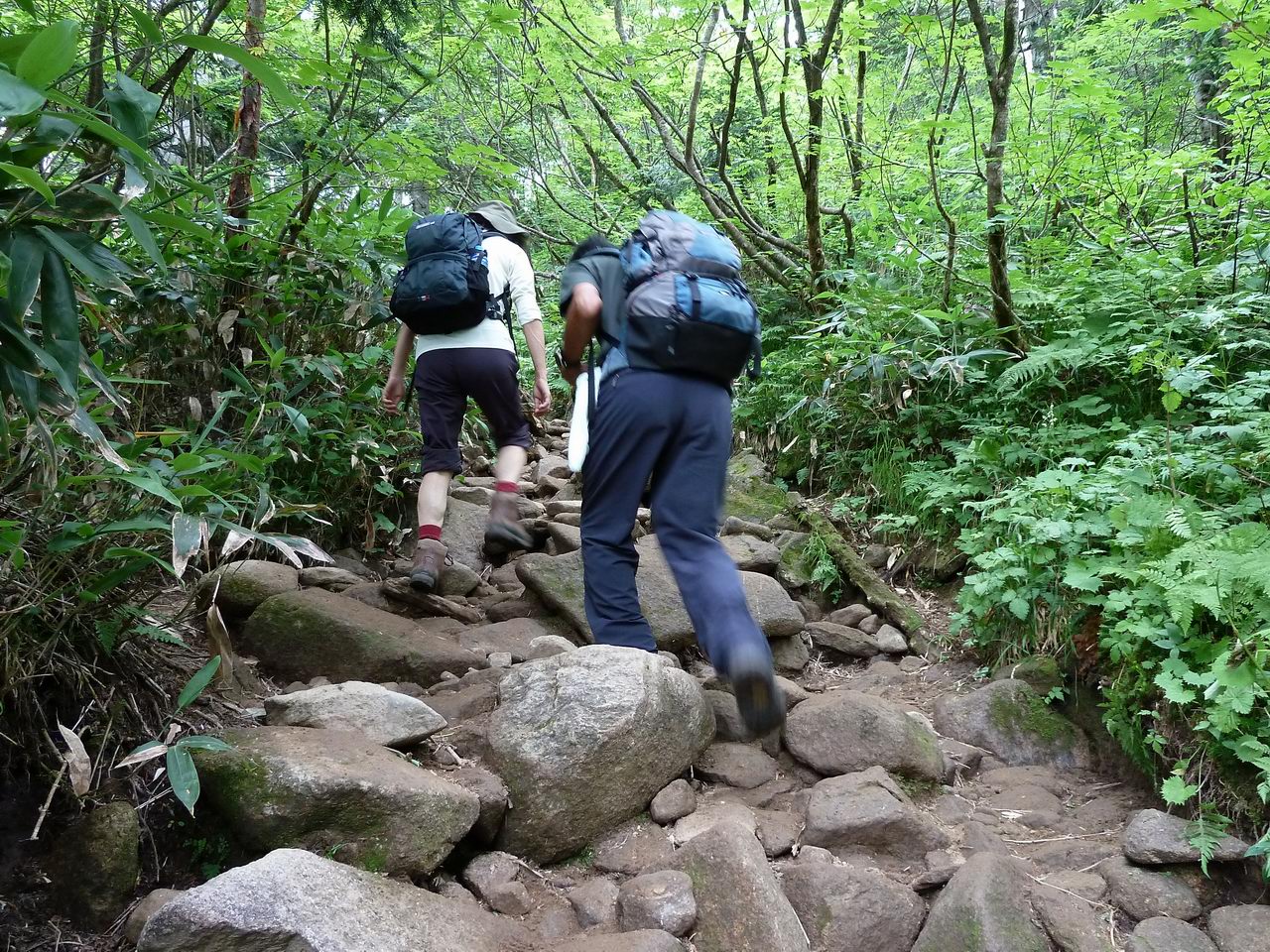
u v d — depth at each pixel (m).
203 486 2.29
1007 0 4.09
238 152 4.30
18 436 2.01
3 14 3.31
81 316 3.13
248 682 2.70
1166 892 1.92
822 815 2.15
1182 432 3.30
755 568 3.71
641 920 1.84
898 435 4.33
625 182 8.02
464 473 5.48
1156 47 6.98
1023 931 1.80
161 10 3.06
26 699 2.01
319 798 1.88
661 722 2.27
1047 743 2.62
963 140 5.71
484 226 3.71
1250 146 4.23
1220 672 2.11
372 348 4.07
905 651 3.32
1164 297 3.92
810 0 5.21
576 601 3.32
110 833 1.90
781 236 6.98
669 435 2.46
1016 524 3.09
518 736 2.22
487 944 1.75
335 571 3.44
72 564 2.11
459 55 5.44
